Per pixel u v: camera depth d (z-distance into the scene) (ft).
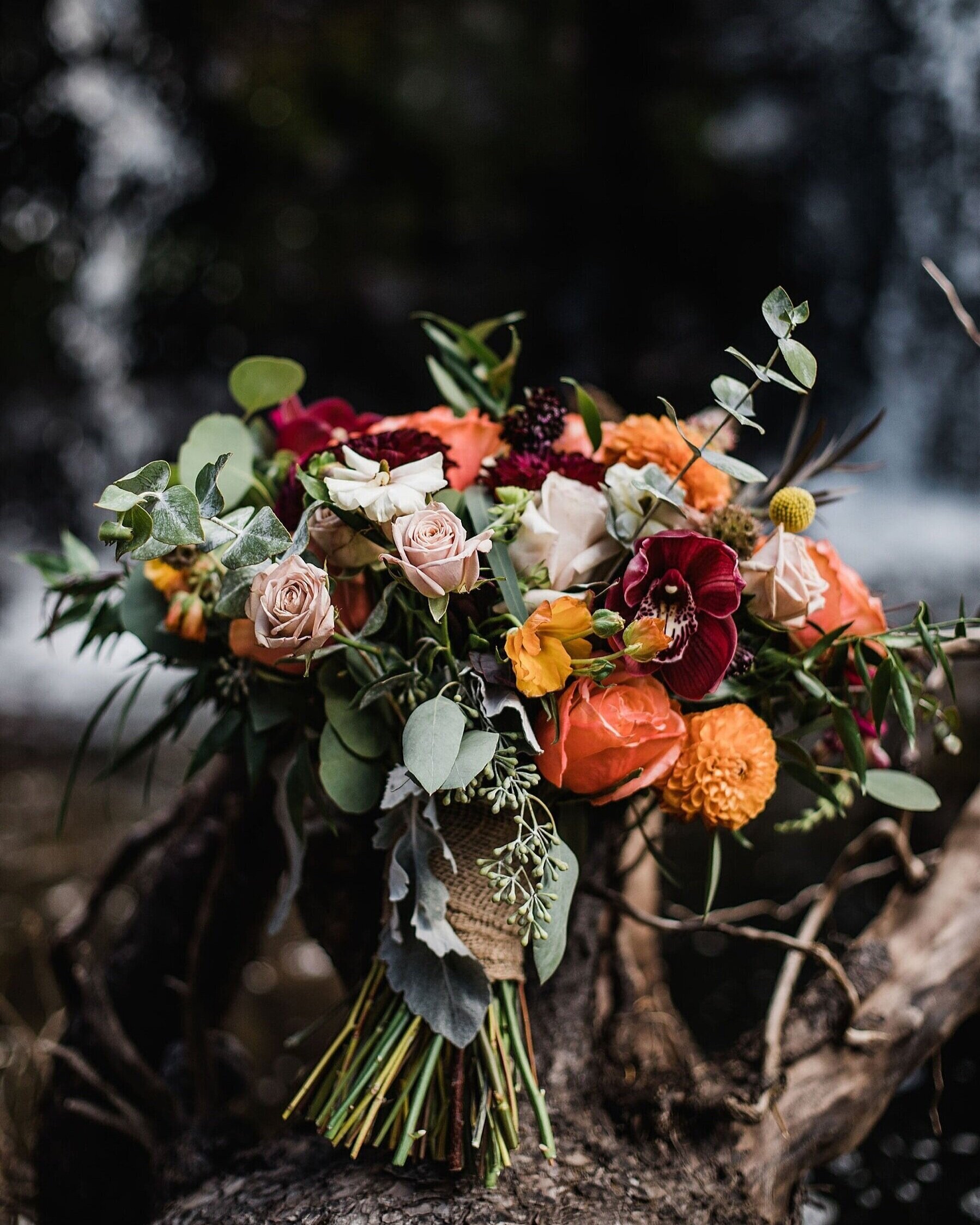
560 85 18.15
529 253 18.45
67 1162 3.48
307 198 18.16
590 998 2.83
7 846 8.02
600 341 18.61
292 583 1.92
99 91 17.71
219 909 3.31
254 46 18.01
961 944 2.87
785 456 2.60
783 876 6.43
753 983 5.22
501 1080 2.17
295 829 2.34
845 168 18.43
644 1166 2.44
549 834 2.08
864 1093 2.67
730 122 17.89
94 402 18.51
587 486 2.27
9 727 11.23
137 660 2.49
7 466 18.06
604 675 2.01
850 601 2.29
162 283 18.20
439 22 18.48
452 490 2.22
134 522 1.83
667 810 2.20
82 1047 3.46
